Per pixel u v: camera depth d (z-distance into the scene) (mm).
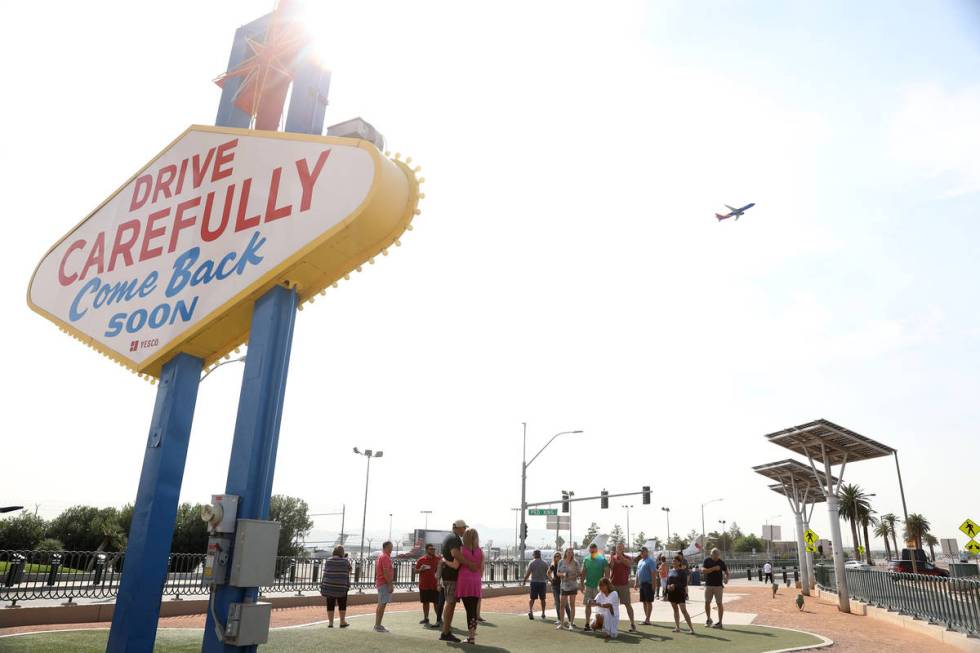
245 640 5230
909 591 15953
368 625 12023
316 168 6656
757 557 74438
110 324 7719
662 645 10992
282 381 6184
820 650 11234
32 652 7520
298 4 8430
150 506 6406
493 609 18125
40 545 43781
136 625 6035
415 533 54969
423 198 6684
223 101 8680
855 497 73625
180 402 6875
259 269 6531
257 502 5664
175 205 7793
